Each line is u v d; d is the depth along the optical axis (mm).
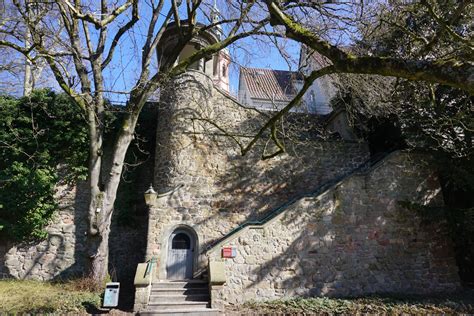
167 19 12070
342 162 14805
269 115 13695
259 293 10328
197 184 13234
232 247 10586
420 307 9258
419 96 11703
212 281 9539
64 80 10703
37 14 10469
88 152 13891
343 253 11227
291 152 14539
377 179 12180
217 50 11055
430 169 12672
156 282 10844
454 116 10766
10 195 12695
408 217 12008
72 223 13219
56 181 13438
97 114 11078
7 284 11000
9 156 13188
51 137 13680
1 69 12836
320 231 11289
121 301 10383
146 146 14984
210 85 14820
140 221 13898
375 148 15391
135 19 10773
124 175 14180
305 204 11438
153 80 11195
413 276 11430
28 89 17266
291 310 9234
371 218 11750
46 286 11000
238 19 10578
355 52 10742
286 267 10719
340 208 11648
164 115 14180
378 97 12000
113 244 13406
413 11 9820
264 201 13719
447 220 11508
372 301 9852
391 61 3797
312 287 10719
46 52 10086
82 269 12773
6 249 12547
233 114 14758
